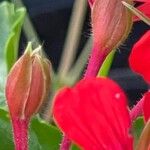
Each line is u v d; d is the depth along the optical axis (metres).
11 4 0.17
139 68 0.10
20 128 0.11
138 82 0.25
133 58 0.10
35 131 0.13
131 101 0.25
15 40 0.15
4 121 0.13
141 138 0.10
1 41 0.17
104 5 0.11
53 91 0.16
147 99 0.10
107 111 0.09
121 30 0.11
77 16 0.21
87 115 0.08
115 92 0.08
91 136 0.09
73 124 0.08
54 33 0.27
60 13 0.27
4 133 0.13
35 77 0.10
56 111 0.08
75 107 0.08
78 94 0.08
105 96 0.08
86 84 0.08
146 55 0.10
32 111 0.11
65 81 0.20
